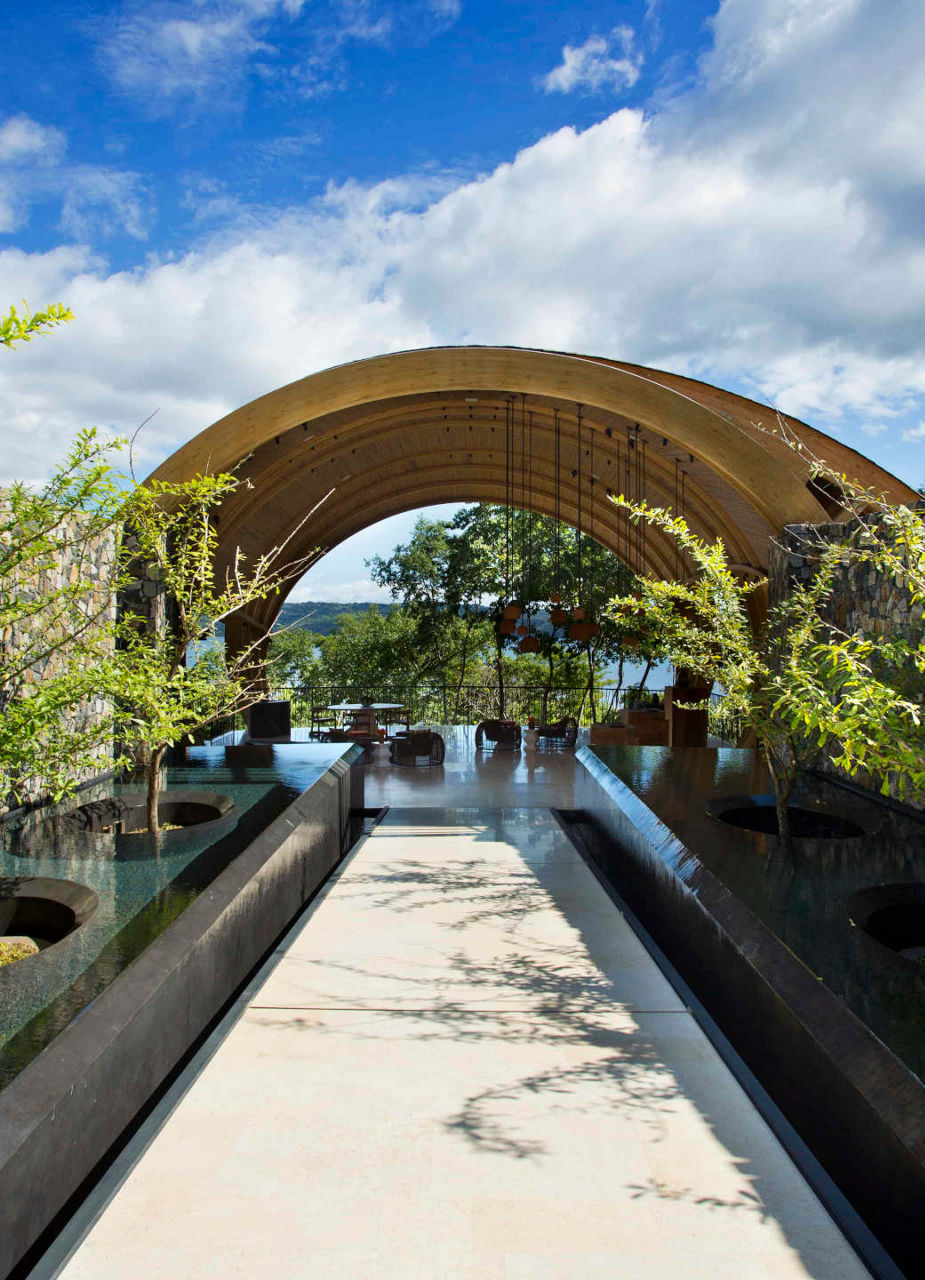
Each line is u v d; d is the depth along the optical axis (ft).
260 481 35.29
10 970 8.38
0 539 11.16
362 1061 9.28
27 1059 6.59
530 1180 7.05
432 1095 8.53
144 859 12.37
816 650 10.14
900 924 11.11
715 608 14.24
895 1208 6.09
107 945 9.01
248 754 22.89
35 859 12.32
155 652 14.87
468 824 22.52
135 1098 7.94
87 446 10.71
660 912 13.73
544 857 18.93
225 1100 8.39
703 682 36.83
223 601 15.21
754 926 9.81
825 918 9.91
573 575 66.59
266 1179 7.04
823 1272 5.99
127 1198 6.77
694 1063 9.33
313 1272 5.92
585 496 45.60
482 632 75.00
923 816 15.38
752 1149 7.59
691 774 19.72
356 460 40.81
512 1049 9.62
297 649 78.89
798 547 23.52
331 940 13.42
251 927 12.26
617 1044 9.78
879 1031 7.14
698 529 41.04
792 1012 8.02
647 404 26.84
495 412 35.37
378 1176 7.09
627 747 23.86
